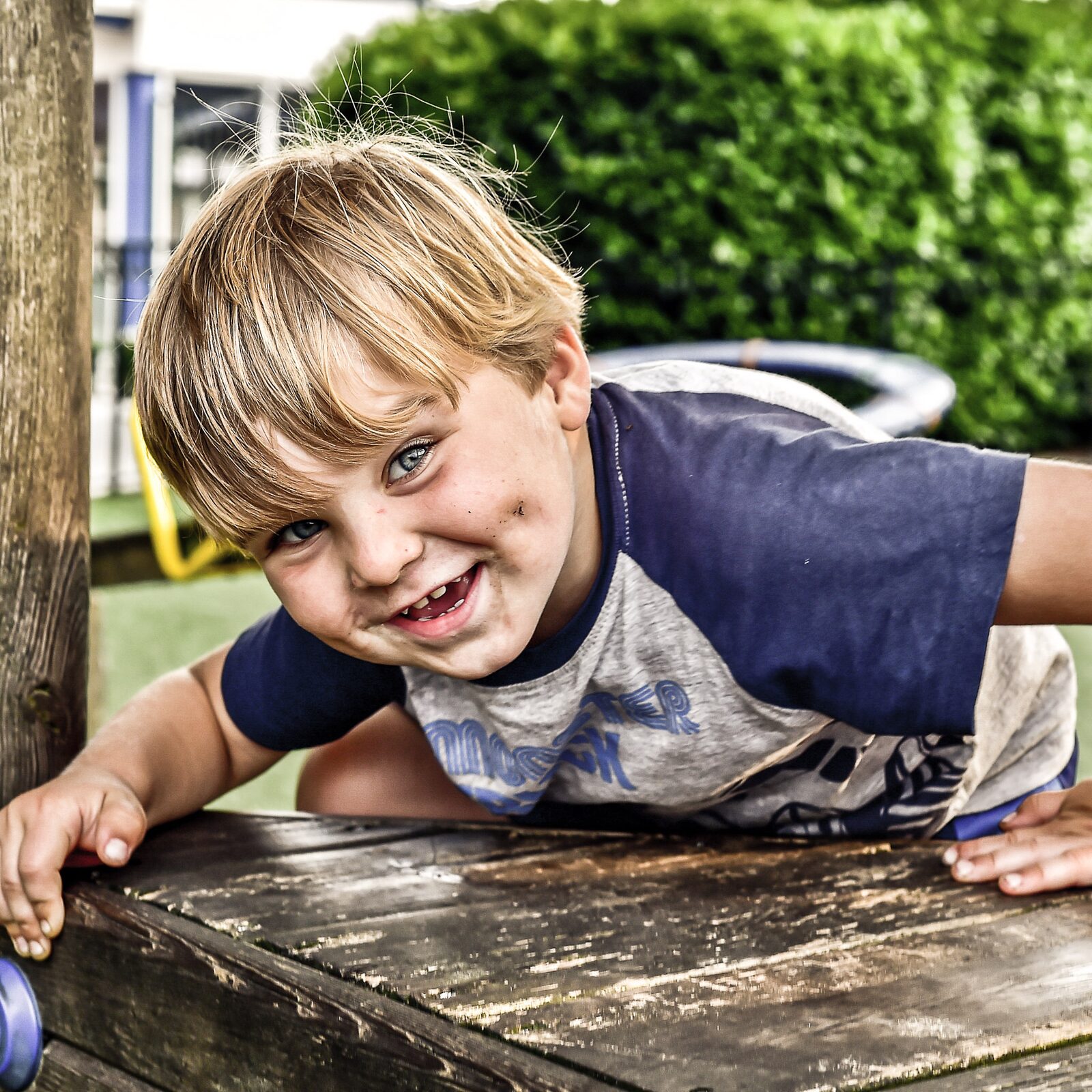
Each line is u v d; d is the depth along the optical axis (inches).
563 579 46.8
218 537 42.3
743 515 45.6
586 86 228.8
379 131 53.7
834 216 242.2
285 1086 38.6
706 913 42.1
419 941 40.0
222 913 42.9
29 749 54.5
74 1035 46.6
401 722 65.7
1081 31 261.7
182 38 390.0
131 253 287.1
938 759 57.2
